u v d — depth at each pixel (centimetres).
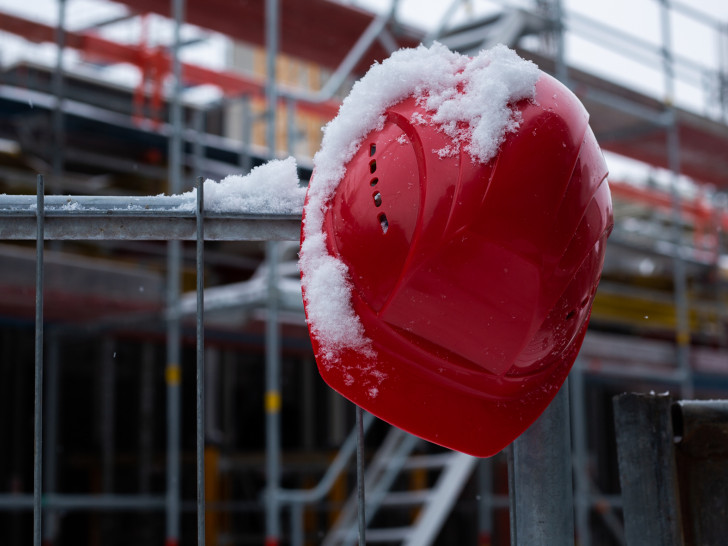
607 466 1219
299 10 750
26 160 836
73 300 650
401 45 807
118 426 1005
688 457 133
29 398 935
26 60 1005
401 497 671
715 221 1302
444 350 115
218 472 1026
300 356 1131
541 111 107
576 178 108
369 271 114
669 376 953
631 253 1023
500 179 105
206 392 1066
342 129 119
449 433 116
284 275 756
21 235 125
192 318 721
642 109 912
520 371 117
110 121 800
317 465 1081
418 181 110
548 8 805
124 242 839
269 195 125
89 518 965
